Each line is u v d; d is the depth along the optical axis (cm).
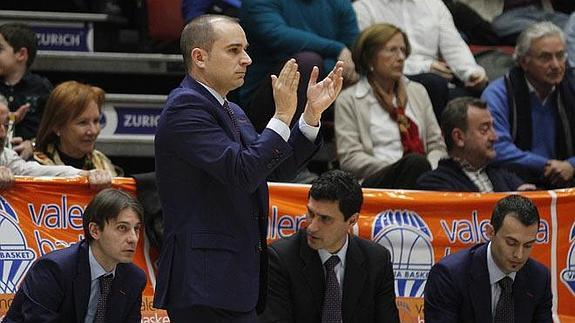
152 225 1620
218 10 2273
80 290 1382
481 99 1973
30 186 1587
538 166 1967
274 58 2083
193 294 1168
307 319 1484
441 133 2017
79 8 2483
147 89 2352
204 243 1174
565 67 2097
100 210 1377
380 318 1501
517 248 1459
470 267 1505
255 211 1210
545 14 2400
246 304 1184
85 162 1755
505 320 1512
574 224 1730
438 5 2275
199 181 1184
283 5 2102
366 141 1956
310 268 1484
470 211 1709
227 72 1184
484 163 1830
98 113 1739
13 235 1573
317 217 1454
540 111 2039
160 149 1184
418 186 1809
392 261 1686
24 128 1920
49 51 2295
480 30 2425
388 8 2242
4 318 1404
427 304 1520
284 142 1150
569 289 1723
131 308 1421
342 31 2172
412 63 2219
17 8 2500
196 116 1166
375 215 1692
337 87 1187
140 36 2414
